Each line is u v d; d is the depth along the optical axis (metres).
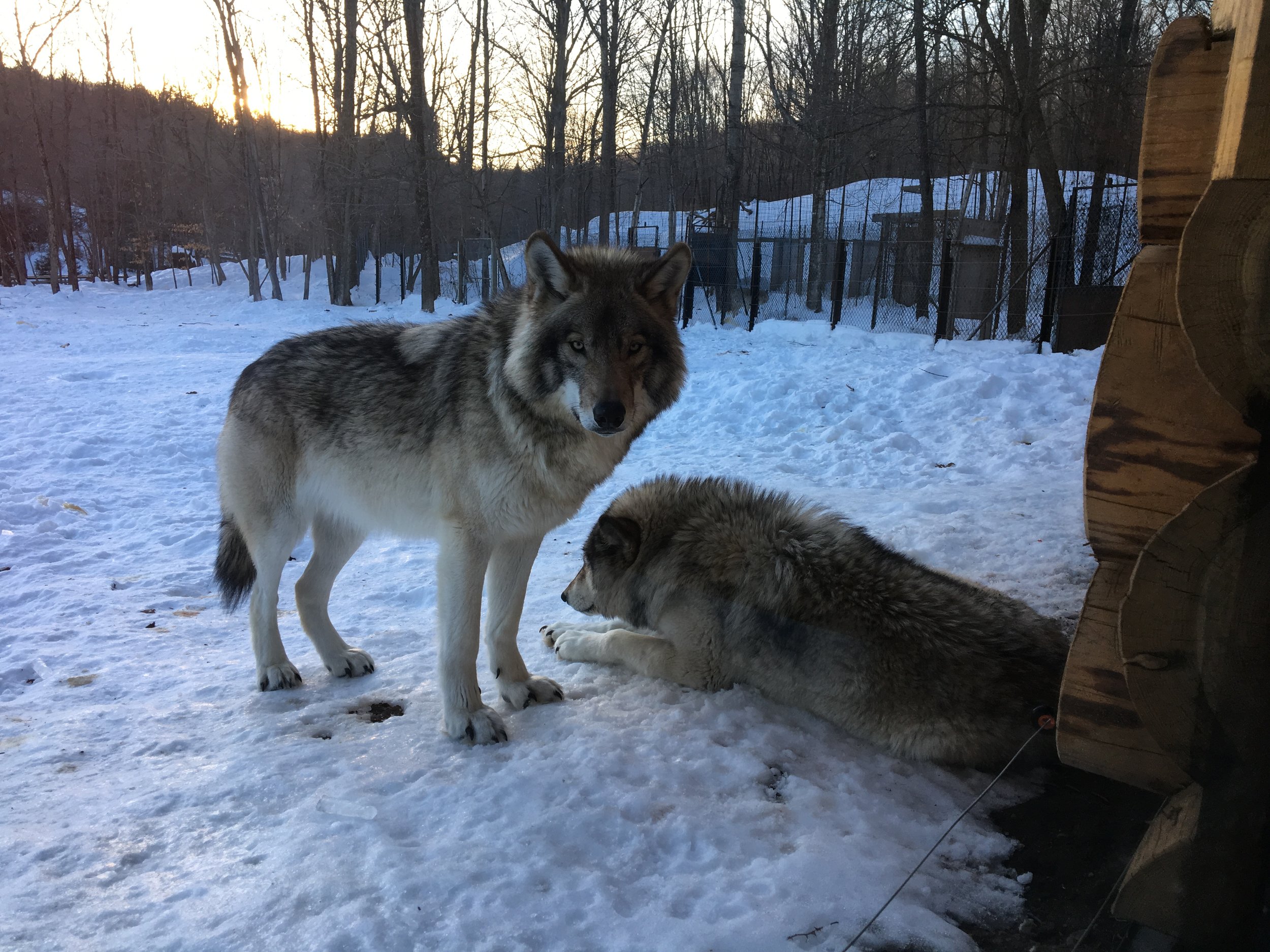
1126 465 1.61
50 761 2.73
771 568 3.09
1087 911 1.96
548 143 27.89
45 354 15.62
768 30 27.52
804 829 2.29
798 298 22.72
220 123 38.81
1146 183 1.54
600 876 2.05
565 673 3.54
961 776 2.68
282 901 1.94
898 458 7.66
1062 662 2.78
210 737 2.95
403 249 30.61
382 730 2.96
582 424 2.81
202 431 9.27
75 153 47.06
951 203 33.31
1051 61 16.83
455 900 1.94
